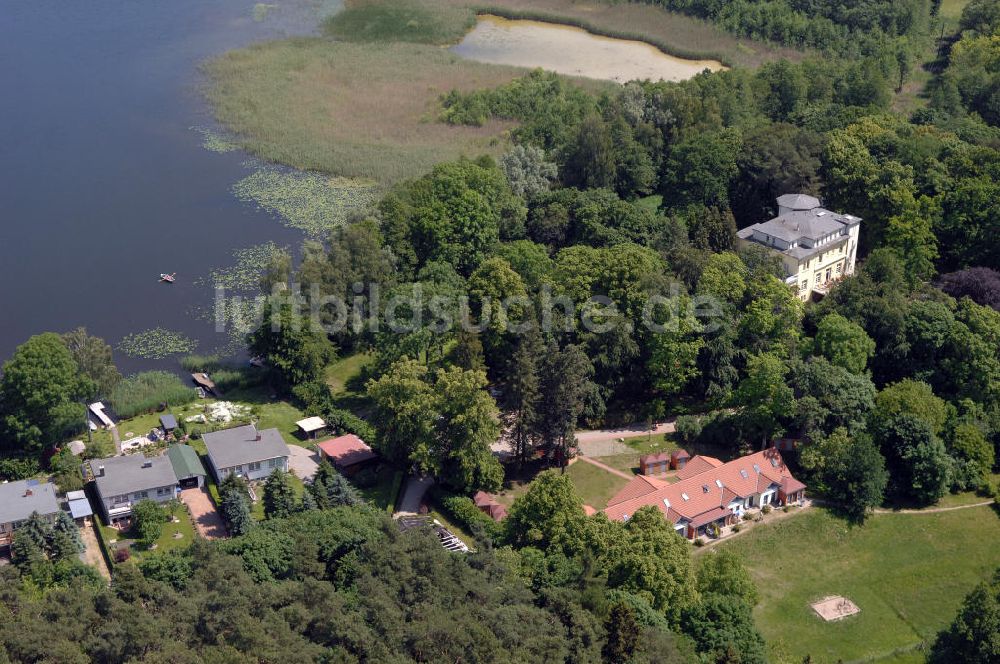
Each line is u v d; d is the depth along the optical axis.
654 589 172.62
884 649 184.88
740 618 172.12
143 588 152.62
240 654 136.50
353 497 197.25
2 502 188.75
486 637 142.62
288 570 171.88
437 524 199.25
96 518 195.00
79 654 134.88
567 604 157.62
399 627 145.25
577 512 187.25
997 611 169.12
